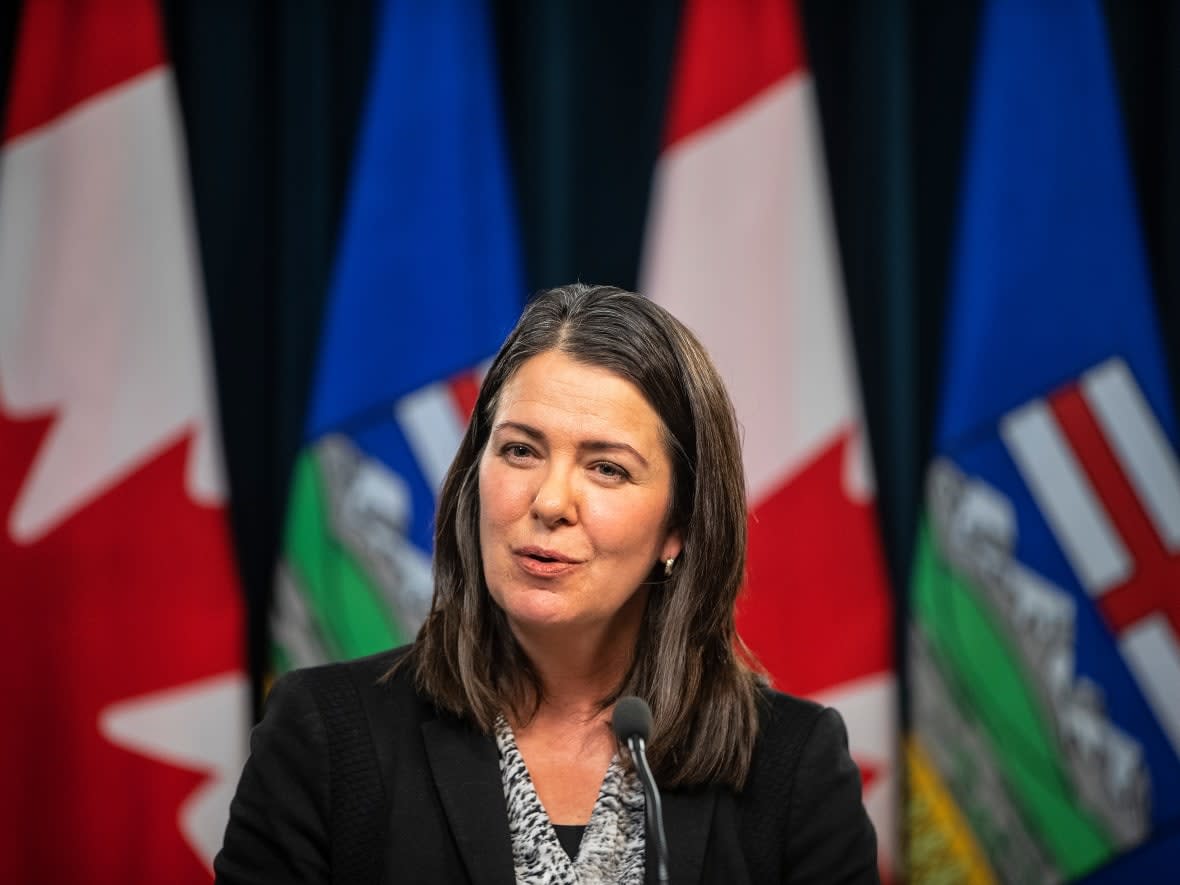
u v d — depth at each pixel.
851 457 11.80
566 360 5.00
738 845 5.16
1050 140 12.06
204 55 12.40
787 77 12.07
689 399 5.12
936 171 12.97
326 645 11.36
